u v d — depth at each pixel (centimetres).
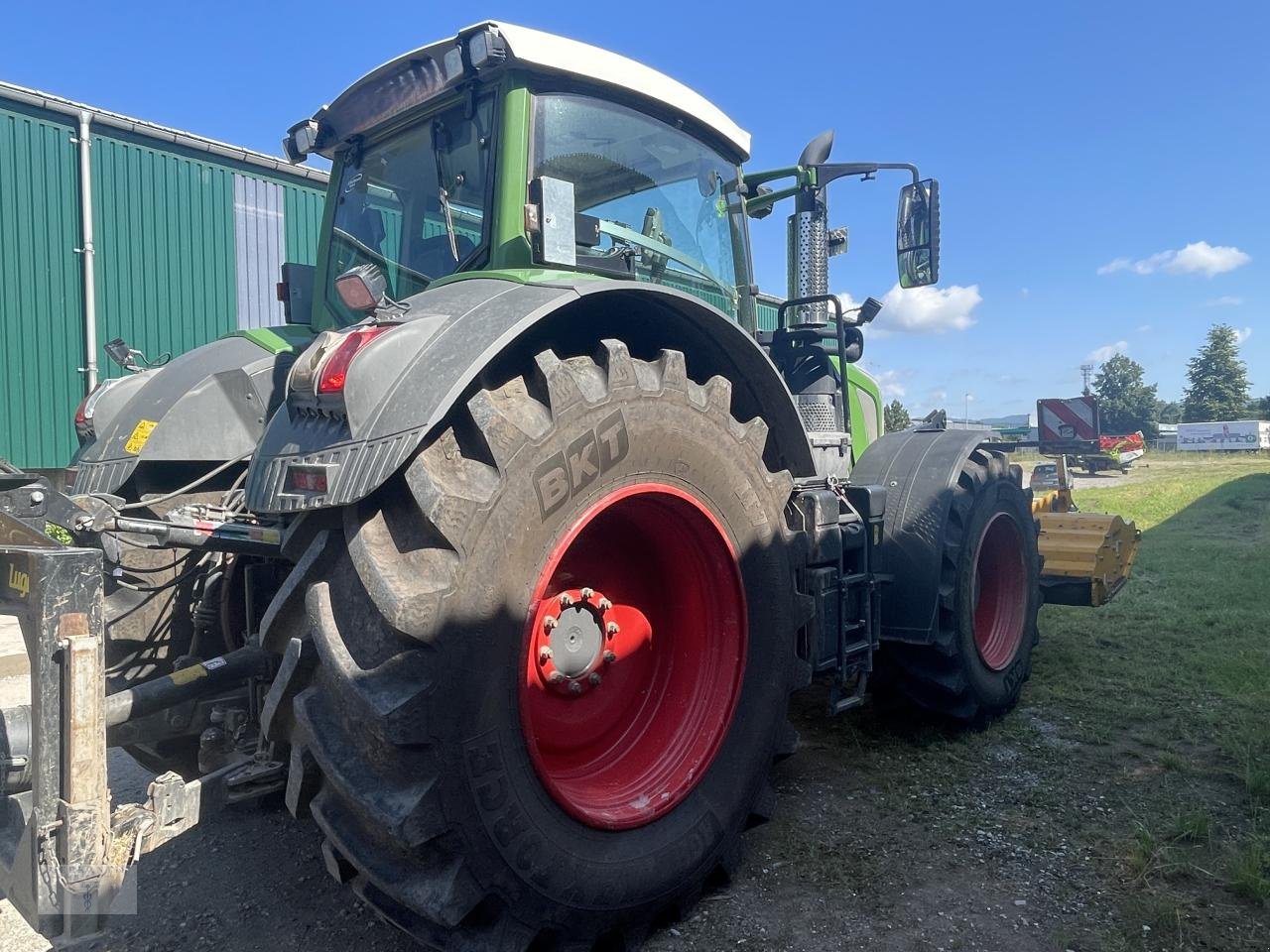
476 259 280
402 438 190
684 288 342
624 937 228
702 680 262
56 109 930
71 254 952
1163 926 233
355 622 191
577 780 241
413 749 185
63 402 948
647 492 235
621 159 309
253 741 254
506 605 200
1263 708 398
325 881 269
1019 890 254
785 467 300
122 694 226
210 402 298
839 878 263
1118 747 362
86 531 243
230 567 298
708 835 245
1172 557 848
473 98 287
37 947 233
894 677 373
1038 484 1200
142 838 193
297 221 1135
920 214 386
